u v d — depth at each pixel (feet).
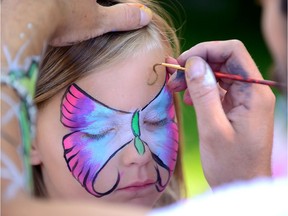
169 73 3.29
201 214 2.41
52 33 2.83
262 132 3.01
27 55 2.64
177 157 3.54
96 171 3.24
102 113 3.22
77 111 3.22
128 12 3.14
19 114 2.54
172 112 3.32
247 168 3.01
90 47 3.21
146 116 3.26
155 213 2.44
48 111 3.24
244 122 3.01
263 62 8.38
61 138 3.24
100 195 3.26
